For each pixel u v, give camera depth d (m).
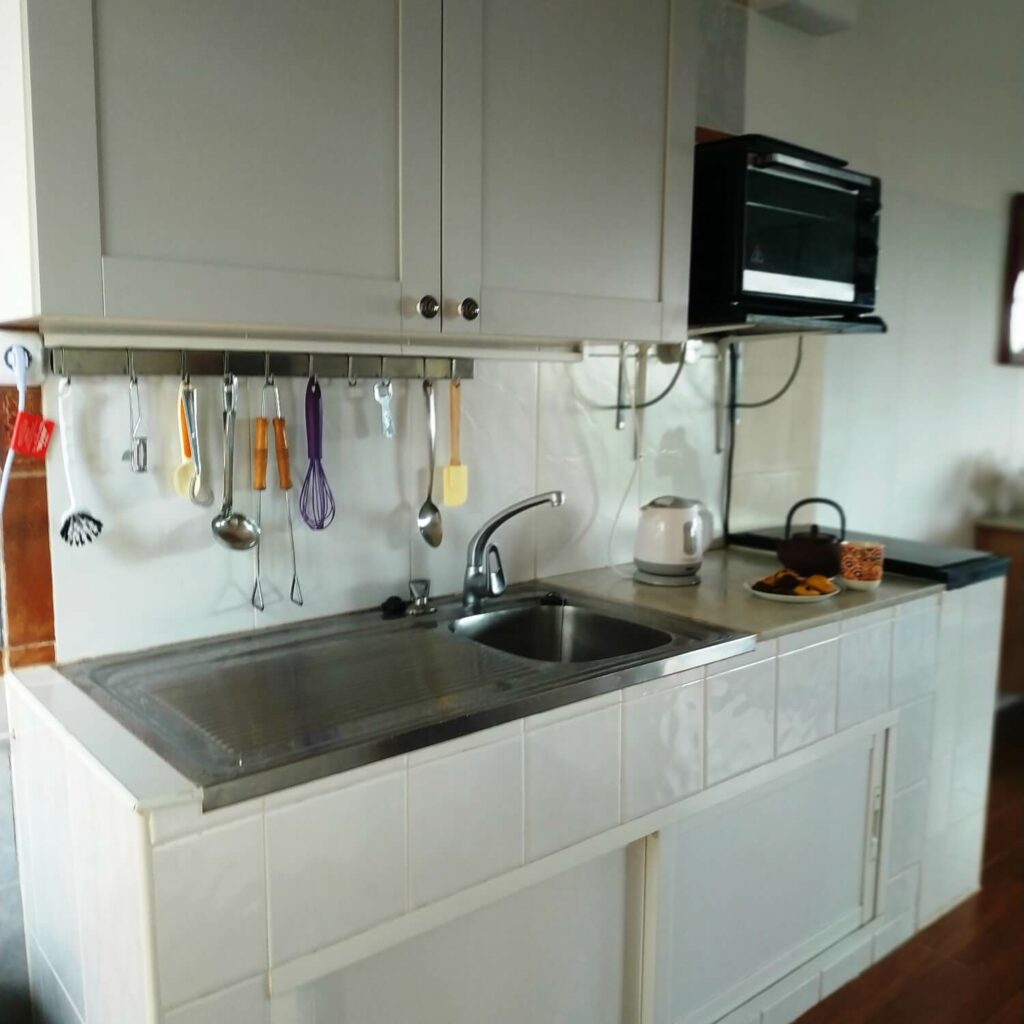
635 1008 1.67
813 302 2.01
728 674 1.66
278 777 1.09
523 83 1.51
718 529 2.53
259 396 1.60
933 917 2.35
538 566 2.10
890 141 2.91
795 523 2.77
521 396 2.00
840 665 1.91
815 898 2.01
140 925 1.02
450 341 1.68
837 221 2.05
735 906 1.81
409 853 1.23
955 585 2.18
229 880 1.07
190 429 1.50
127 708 1.30
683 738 1.59
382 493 1.78
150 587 1.52
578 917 1.55
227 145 1.21
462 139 1.43
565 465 2.12
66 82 1.07
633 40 1.66
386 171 1.36
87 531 1.45
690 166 1.78
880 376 3.03
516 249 1.53
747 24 2.37
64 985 1.33
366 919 1.20
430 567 1.88
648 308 1.74
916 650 2.12
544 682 1.42
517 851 1.36
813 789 1.94
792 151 1.88
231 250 1.22
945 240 3.22
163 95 1.15
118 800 1.04
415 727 1.22
